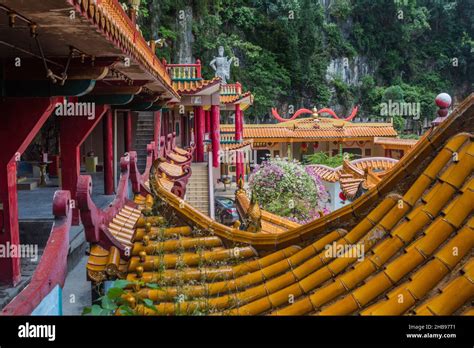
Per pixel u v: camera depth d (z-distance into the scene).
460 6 78.94
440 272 3.79
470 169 4.37
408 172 4.96
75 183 12.18
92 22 5.64
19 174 20.59
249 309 4.91
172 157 24.31
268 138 46.66
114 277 6.30
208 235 6.71
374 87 71.50
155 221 7.05
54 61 7.93
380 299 4.08
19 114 8.25
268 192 20.81
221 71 38.28
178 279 5.91
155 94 16.44
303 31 63.97
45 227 10.70
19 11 5.18
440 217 4.24
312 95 65.31
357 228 5.12
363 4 72.38
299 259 5.48
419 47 78.38
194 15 51.00
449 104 5.43
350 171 20.31
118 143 24.27
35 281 4.52
